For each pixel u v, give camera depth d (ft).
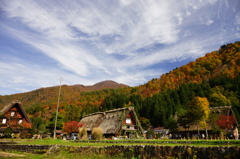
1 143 91.97
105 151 52.29
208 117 142.00
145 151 42.70
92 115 189.88
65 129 164.35
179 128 164.96
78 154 58.08
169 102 287.28
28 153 75.41
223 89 318.04
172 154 37.58
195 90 317.83
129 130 140.36
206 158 32.73
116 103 367.66
